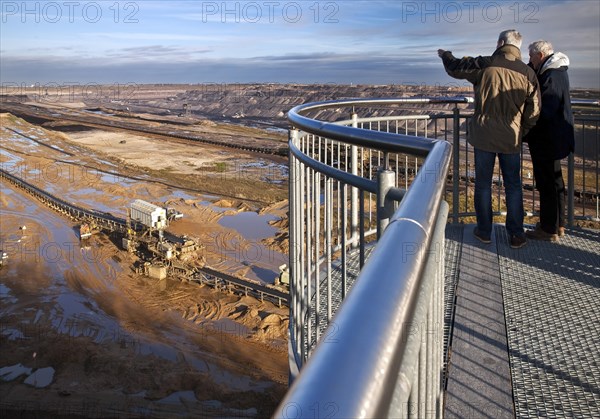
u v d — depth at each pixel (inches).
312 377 23.9
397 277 34.9
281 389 856.9
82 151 3412.9
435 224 54.2
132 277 1348.4
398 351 29.3
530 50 205.5
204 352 968.9
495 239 211.3
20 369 919.0
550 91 196.9
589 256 191.5
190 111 7691.9
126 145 3811.5
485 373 119.1
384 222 84.0
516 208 198.2
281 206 1979.6
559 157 199.5
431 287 52.0
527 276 173.8
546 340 132.8
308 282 135.9
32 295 1233.4
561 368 120.5
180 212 1886.1
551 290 162.1
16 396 844.0
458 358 125.6
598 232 219.6
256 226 1736.0
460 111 228.4
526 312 148.3
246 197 2139.5
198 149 3639.3
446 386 114.4
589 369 119.6
